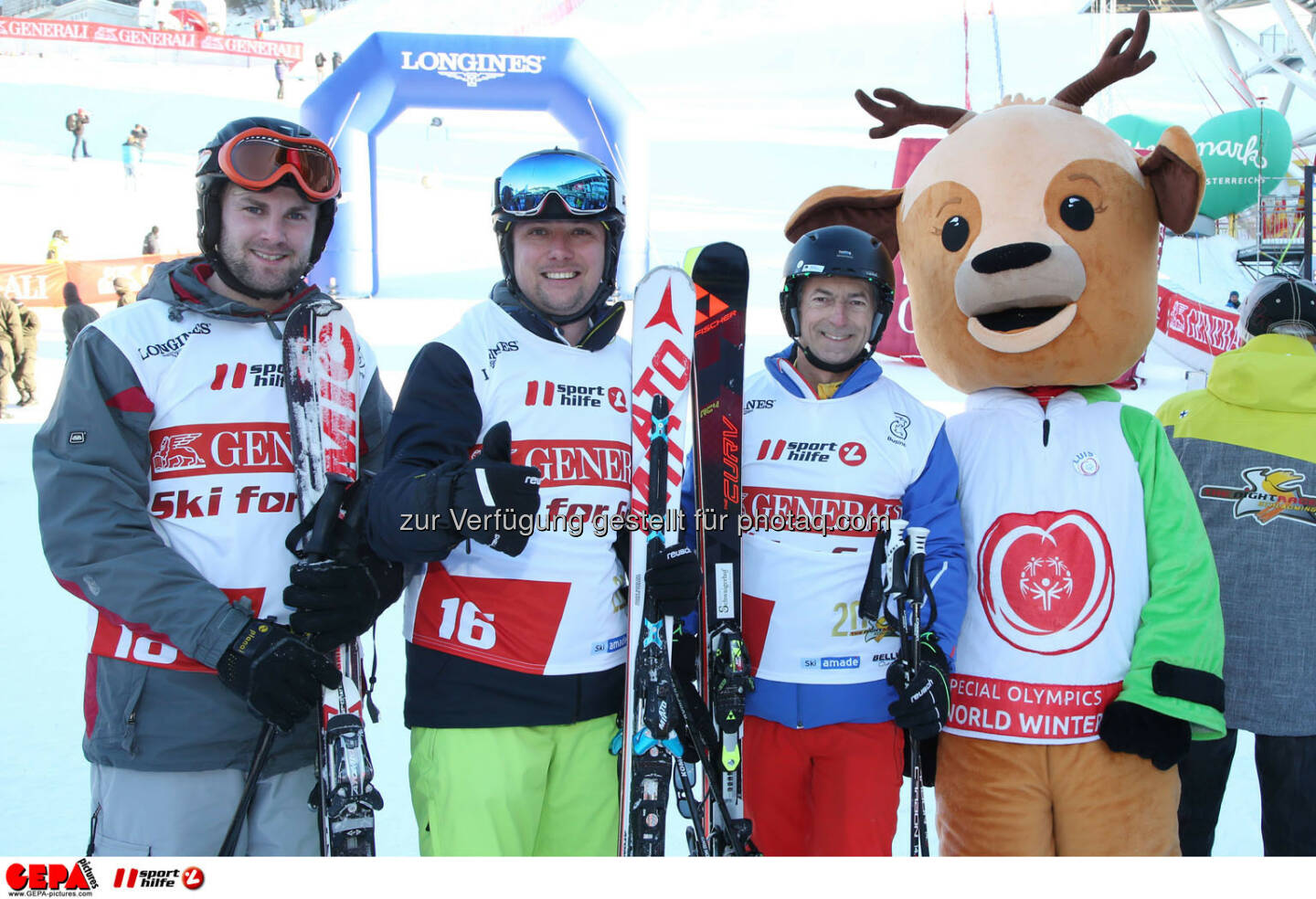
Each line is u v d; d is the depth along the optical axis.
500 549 1.71
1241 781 3.04
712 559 2.08
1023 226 2.12
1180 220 2.19
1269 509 2.31
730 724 1.95
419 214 19.50
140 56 32.22
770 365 2.28
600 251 1.99
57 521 1.75
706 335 2.17
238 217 1.86
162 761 1.77
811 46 39.69
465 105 13.49
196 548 1.83
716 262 2.19
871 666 2.08
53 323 11.77
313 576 1.75
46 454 1.78
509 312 2.00
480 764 1.84
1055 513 2.10
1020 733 2.04
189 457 1.84
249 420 1.88
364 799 1.79
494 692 1.86
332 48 40.59
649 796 1.88
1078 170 2.16
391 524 1.73
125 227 16.80
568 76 13.28
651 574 1.88
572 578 1.91
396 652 3.87
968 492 2.18
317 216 2.01
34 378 8.94
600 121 13.54
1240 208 13.82
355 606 1.79
